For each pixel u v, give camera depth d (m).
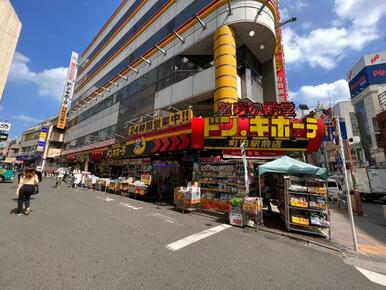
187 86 14.91
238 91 13.21
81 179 20.91
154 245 4.91
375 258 4.85
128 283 3.17
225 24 13.08
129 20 25.48
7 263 3.62
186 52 15.73
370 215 11.43
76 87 41.91
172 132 12.10
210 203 9.98
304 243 5.75
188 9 16.27
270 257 4.55
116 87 25.03
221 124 10.02
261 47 14.80
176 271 3.66
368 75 35.00
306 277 3.71
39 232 5.40
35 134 53.69
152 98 18.08
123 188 14.98
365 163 31.42
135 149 14.91
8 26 13.48
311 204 6.52
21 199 7.28
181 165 14.83
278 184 9.18
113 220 7.11
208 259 4.26
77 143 34.00
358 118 37.12
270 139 9.81
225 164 10.08
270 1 13.55
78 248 4.47
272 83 15.84
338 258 4.75
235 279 3.49
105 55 30.67
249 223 7.08
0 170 20.83
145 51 20.73
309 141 9.52
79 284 3.06
